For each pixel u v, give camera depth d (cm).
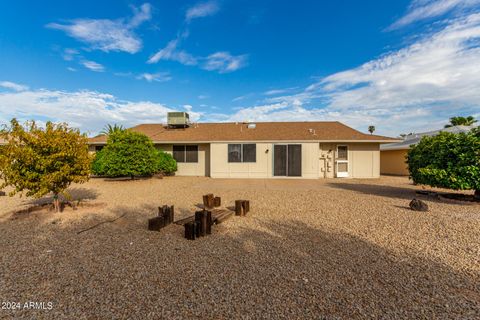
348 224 540
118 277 308
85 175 654
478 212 642
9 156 570
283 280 302
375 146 1555
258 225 536
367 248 403
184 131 1788
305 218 592
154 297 265
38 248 400
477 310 246
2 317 233
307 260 358
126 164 1223
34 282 295
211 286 288
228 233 481
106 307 248
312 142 1480
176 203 775
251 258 364
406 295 271
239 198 856
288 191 1009
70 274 315
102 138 1684
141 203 770
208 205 703
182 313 239
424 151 852
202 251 391
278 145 1498
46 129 612
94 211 657
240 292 275
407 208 690
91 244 418
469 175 717
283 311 243
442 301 260
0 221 558
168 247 407
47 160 581
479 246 410
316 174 1483
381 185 1198
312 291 278
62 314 238
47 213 632
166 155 1515
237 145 1511
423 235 466
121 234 471
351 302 258
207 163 1628
